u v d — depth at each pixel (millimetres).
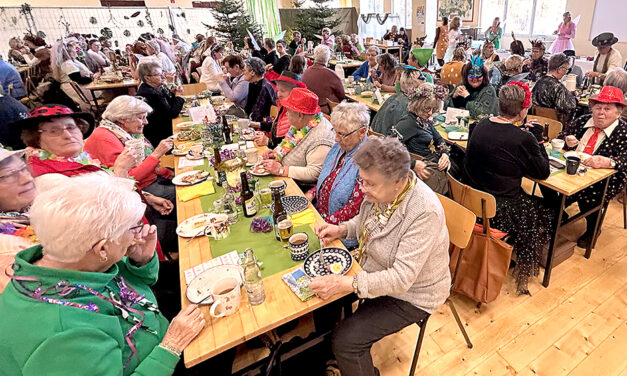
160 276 1650
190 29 10578
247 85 4047
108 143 2252
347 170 1786
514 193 2105
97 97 7008
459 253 1918
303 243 1338
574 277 2273
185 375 1358
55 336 772
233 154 2424
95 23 9430
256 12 11250
